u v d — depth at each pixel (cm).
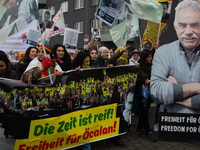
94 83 342
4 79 266
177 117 384
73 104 320
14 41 654
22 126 276
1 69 288
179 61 380
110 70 360
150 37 469
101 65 450
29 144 282
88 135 341
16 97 273
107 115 361
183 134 384
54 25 641
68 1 2412
